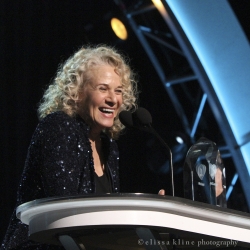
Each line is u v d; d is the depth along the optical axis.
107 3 22.53
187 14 21.33
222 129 21.80
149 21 22.70
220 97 21.66
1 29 20.53
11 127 20.45
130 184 22.77
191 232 6.20
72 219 6.04
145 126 8.02
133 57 23.02
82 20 22.17
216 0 21.12
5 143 20.16
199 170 8.12
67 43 21.73
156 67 22.97
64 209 6.07
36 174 7.96
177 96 23.08
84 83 8.93
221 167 8.38
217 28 21.39
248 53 21.23
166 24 22.64
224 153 22.25
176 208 5.96
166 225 5.99
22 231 7.95
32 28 21.25
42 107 9.55
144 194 5.75
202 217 6.30
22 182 8.09
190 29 21.42
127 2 22.44
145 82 23.30
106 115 8.91
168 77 22.94
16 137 20.39
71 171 7.75
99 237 6.54
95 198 5.79
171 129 23.19
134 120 8.10
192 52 21.45
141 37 22.81
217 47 21.50
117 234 6.40
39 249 7.75
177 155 22.75
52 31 21.58
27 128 20.67
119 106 9.09
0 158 20.05
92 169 8.21
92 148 8.91
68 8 21.95
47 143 7.83
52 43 21.52
